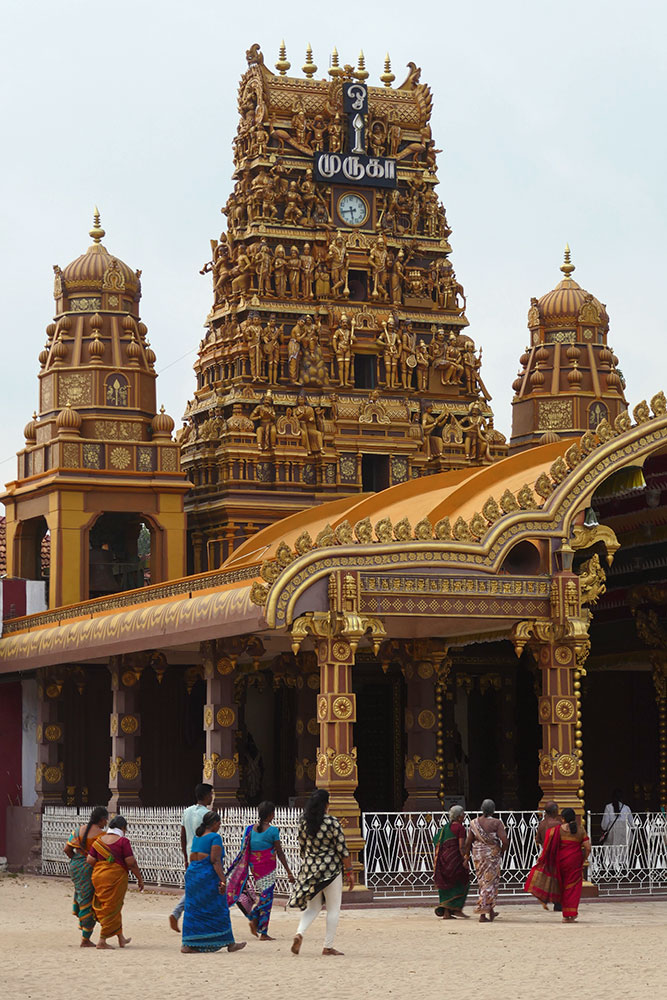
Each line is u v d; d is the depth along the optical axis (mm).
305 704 33656
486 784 40281
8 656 38344
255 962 18500
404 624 28344
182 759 39344
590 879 27391
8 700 40312
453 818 24000
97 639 33312
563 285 53938
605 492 28828
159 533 45562
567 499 27609
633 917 23656
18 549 47188
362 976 17031
